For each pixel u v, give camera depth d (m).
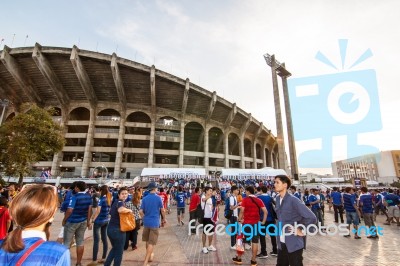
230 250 7.10
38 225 1.40
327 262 5.93
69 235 5.31
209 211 7.01
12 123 21.94
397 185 70.44
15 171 22.08
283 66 56.81
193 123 56.44
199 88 49.91
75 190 5.68
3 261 1.25
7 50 40.44
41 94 48.62
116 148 47.03
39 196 1.43
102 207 6.14
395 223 13.10
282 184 3.87
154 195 5.67
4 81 45.44
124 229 4.66
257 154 78.56
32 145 22.33
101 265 5.63
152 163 47.78
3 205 5.11
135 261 5.93
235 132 62.28
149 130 54.94
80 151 46.12
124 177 45.72
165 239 8.71
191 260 6.08
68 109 49.28
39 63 40.34
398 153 88.00
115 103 50.59
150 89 48.31
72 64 41.69
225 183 27.30
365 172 94.88
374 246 7.58
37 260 1.25
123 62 42.75
